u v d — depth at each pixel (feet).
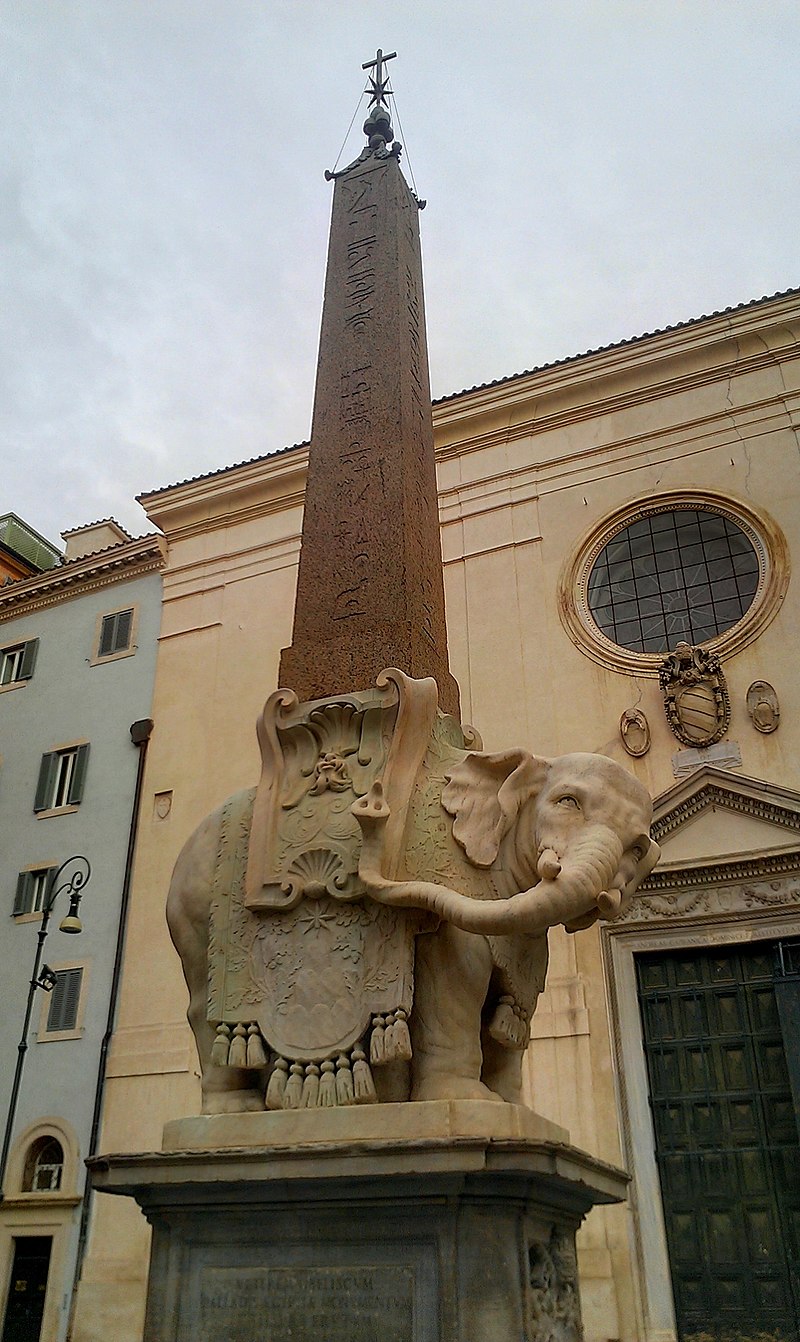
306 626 19.71
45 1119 52.49
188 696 60.64
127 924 55.62
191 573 64.59
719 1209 38.96
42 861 60.34
